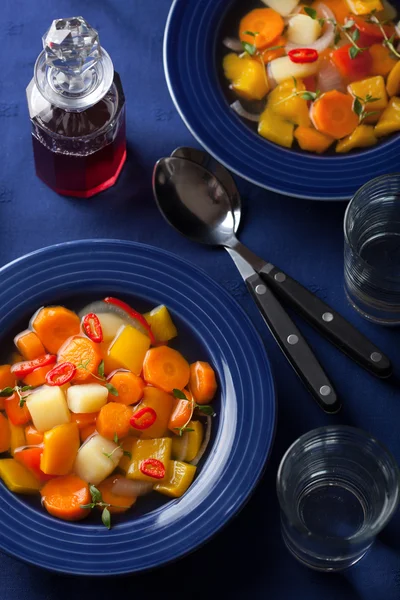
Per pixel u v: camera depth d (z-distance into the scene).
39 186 1.69
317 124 1.61
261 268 1.61
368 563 1.46
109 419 1.44
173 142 1.74
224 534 1.47
